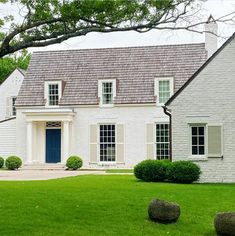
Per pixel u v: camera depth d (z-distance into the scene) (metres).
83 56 45.53
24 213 16.06
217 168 27.56
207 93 27.84
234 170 27.47
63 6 12.55
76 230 14.63
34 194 19.23
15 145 44.06
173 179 26.53
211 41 43.34
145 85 42.31
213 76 27.83
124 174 33.66
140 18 12.77
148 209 16.16
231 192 21.45
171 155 28.14
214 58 27.88
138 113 41.78
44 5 12.78
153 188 22.38
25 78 45.12
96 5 12.56
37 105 43.66
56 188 21.56
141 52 44.50
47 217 15.80
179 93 28.11
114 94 42.31
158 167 26.64
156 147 41.38
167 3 12.51
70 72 44.75
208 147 27.66
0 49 12.72
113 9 12.69
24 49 14.26
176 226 15.69
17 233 14.02
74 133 42.78
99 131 42.44
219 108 27.72
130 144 41.81
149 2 12.60
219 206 18.44
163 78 41.75
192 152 27.97
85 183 24.70
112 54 45.06
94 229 14.85
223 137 27.61
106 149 42.28
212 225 16.05
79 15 12.67
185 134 27.95
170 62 43.22
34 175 33.19
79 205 17.47
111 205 17.70
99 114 42.44
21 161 41.94
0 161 42.66
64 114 41.97
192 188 22.83
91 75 44.06
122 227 15.20
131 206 17.69
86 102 42.59
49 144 43.34
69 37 13.02
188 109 27.97
